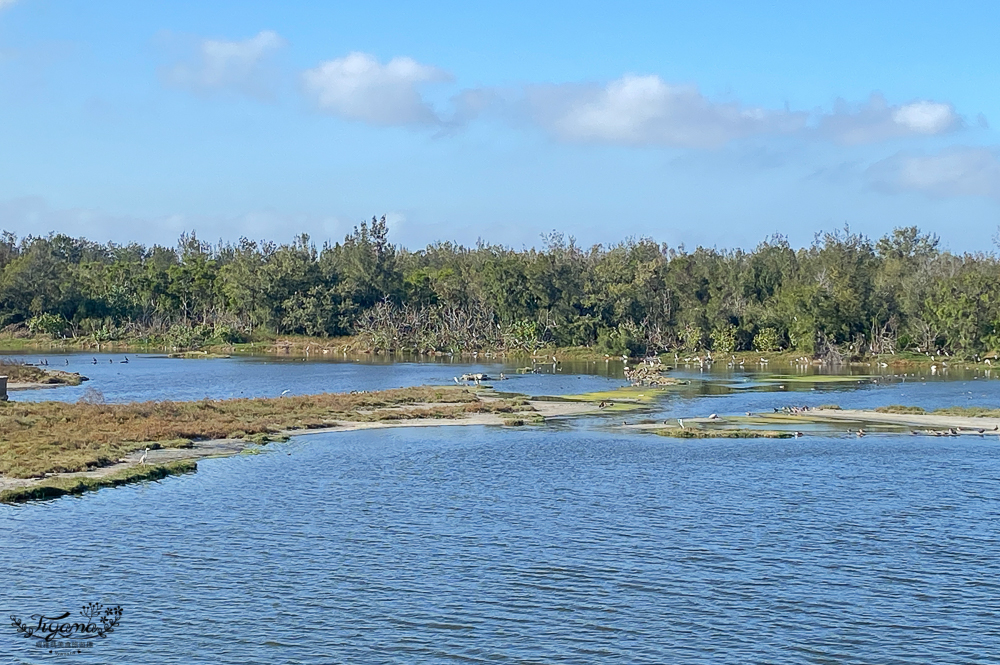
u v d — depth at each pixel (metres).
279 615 35.34
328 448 73.06
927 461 67.31
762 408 103.50
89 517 49.19
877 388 127.62
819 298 185.50
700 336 197.12
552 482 59.44
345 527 47.72
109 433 73.94
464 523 48.66
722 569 40.78
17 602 36.53
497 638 33.25
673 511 51.44
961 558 42.41
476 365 177.00
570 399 112.06
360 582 39.00
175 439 74.38
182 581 39.06
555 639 33.16
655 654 31.95
